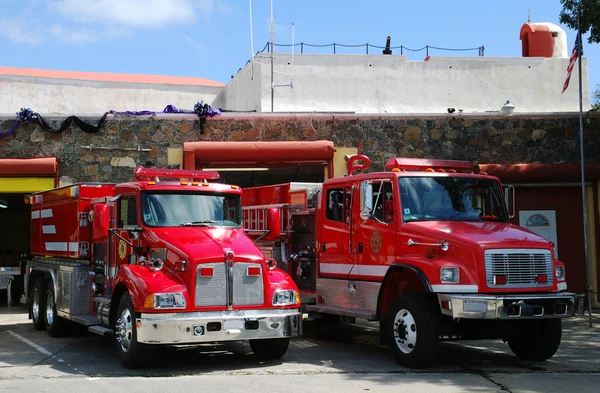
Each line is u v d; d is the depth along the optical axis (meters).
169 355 9.73
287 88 22.34
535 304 8.27
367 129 16.62
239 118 16.53
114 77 30.92
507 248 8.48
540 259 8.66
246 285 8.63
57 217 11.95
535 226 16.22
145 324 8.12
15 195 18.52
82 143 16.17
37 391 7.28
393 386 7.54
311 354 9.93
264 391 7.26
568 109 23.20
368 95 22.67
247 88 23.81
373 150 16.59
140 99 26.84
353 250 10.22
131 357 8.45
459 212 9.66
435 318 8.49
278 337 8.73
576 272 16.17
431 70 23.05
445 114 16.58
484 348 10.61
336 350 10.35
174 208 9.54
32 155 16.08
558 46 24.41
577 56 14.34
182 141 16.41
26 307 17.38
